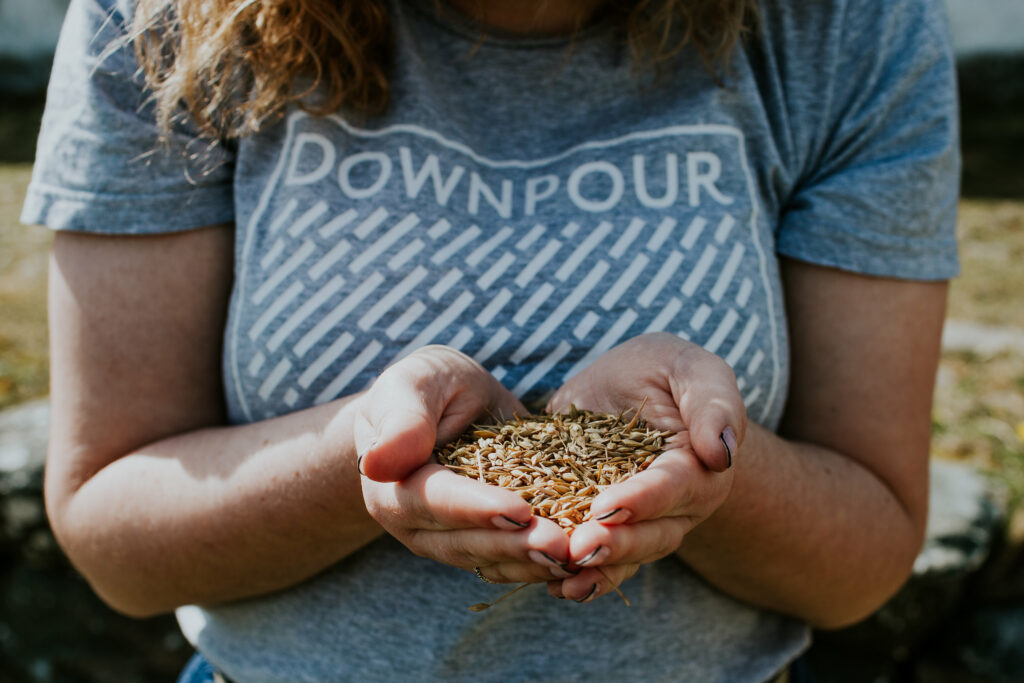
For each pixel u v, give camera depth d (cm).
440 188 55
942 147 57
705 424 45
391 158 54
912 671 103
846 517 56
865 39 58
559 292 54
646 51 57
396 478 45
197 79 54
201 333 57
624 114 57
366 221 54
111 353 55
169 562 55
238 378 56
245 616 58
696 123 56
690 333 55
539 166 57
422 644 55
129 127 54
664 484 43
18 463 111
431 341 54
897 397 58
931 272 58
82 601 113
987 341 132
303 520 52
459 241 54
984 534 99
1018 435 113
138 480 55
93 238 55
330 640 56
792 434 61
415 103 55
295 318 54
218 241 56
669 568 57
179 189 55
